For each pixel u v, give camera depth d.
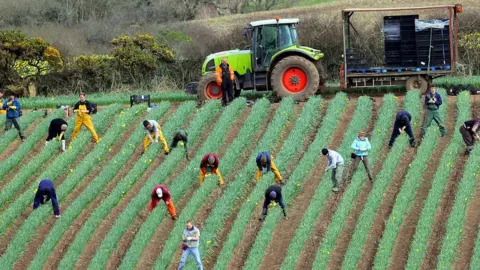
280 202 68.88
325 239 65.69
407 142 79.81
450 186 72.81
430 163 76.69
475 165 73.69
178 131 82.25
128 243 68.94
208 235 67.56
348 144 79.56
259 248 65.12
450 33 87.00
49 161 84.06
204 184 74.44
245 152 82.31
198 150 83.75
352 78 89.56
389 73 88.38
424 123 80.38
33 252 69.00
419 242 64.00
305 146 82.69
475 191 71.38
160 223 70.75
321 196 71.50
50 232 70.00
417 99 86.25
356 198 72.00
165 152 82.69
